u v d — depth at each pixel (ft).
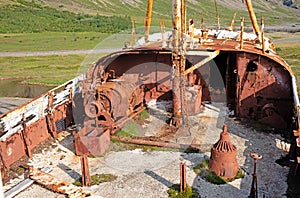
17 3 213.05
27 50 132.57
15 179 28.45
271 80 36.70
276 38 157.89
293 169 28.40
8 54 126.11
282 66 35.83
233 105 41.73
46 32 171.83
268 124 37.24
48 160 31.24
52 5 230.89
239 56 37.40
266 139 34.45
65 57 118.62
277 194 26.09
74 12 218.59
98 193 26.68
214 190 26.71
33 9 206.08
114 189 27.14
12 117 29.63
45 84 87.04
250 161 30.55
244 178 28.14
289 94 36.14
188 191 26.11
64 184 27.27
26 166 29.91
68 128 37.40
